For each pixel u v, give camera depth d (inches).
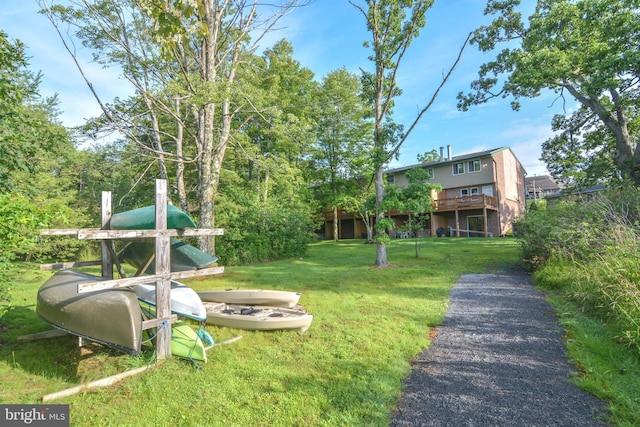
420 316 246.5
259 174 742.5
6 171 219.5
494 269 439.2
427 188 501.7
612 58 464.4
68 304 168.2
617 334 182.2
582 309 231.6
